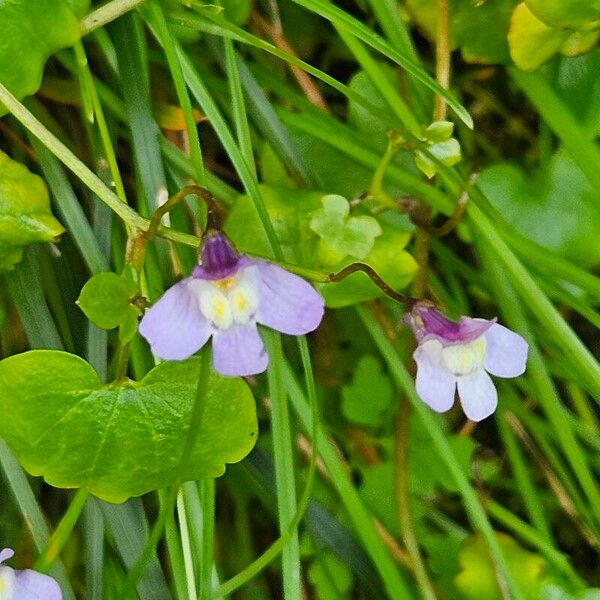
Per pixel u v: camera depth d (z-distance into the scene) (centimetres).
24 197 8
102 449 8
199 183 8
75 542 9
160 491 8
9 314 9
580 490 10
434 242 9
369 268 8
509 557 9
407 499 9
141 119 8
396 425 9
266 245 8
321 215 8
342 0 9
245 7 9
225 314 7
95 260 8
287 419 8
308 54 10
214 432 8
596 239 9
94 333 8
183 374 8
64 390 7
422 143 8
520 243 9
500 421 9
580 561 10
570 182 9
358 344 9
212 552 8
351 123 9
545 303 8
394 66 9
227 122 9
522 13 8
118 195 8
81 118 9
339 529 9
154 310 7
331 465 8
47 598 7
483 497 9
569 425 9
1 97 8
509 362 8
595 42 9
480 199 9
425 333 8
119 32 8
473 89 10
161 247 8
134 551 8
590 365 8
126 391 7
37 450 8
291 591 8
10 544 9
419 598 9
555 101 9
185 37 9
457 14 9
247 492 9
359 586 9
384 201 9
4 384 7
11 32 8
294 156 9
